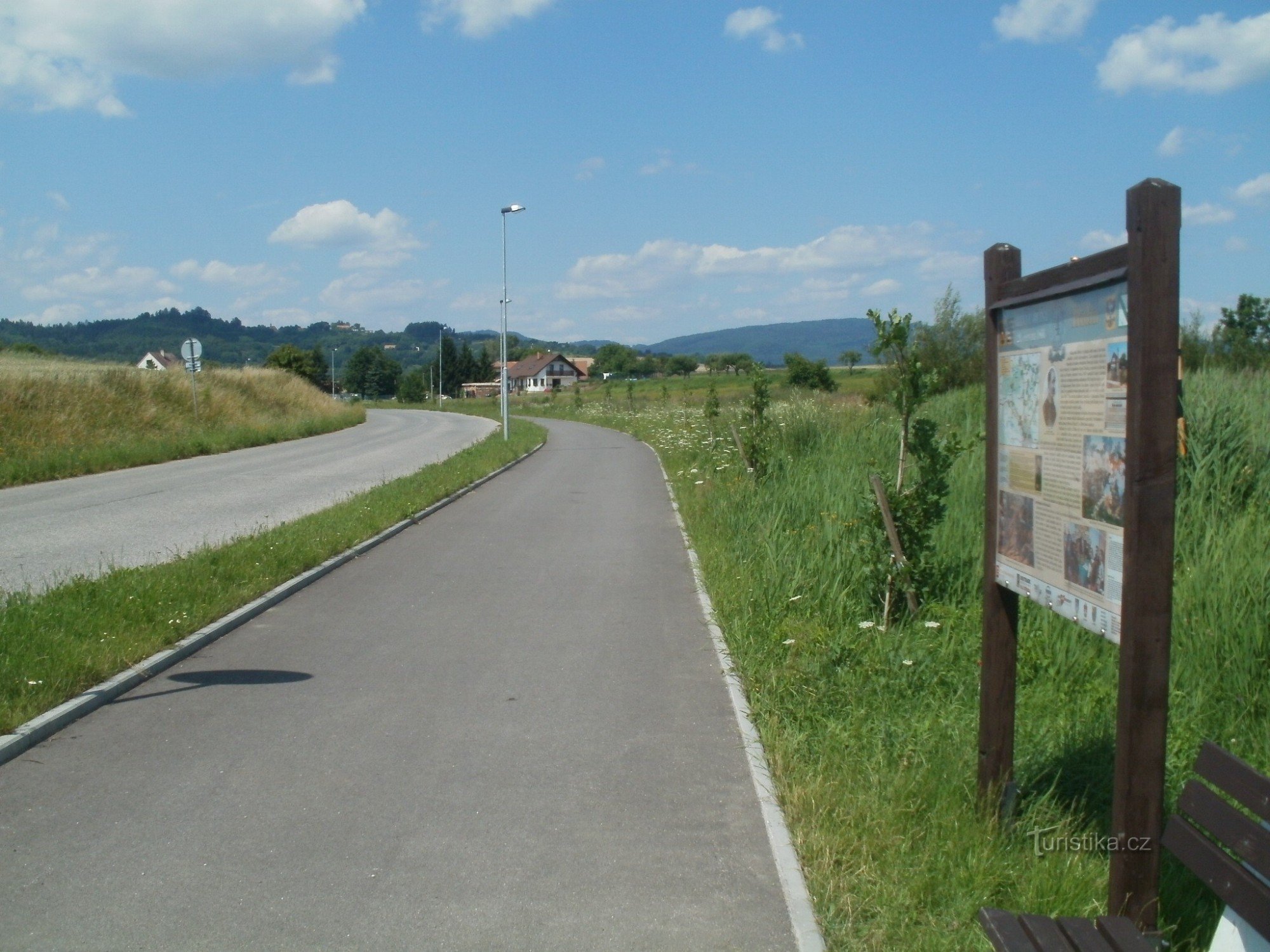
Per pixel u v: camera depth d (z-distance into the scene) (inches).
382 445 1402.6
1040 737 205.3
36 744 218.4
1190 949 139.5
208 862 165.0
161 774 202.1
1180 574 281.3
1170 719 208.8
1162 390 123.4
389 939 142.2
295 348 4234.7
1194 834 124.8
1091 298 136.6
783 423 727.7
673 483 774.5
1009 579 166.1
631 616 340.5
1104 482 134.2
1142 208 121.9
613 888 156.6
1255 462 358.6
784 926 145.3
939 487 304.5
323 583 397.1
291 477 892.6
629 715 238.4
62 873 160.9
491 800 189.6
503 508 649.6
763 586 331.6
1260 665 224.8
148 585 334.0
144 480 863.7
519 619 335.6
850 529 348.2
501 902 152.4
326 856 167.0
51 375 1208.8
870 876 154.4
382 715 238.4
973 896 149.0
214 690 257.6
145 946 140.1
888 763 195.9
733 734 224.7
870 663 251.6
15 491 770.8
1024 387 158.6
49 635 267.7
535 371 5413.4
